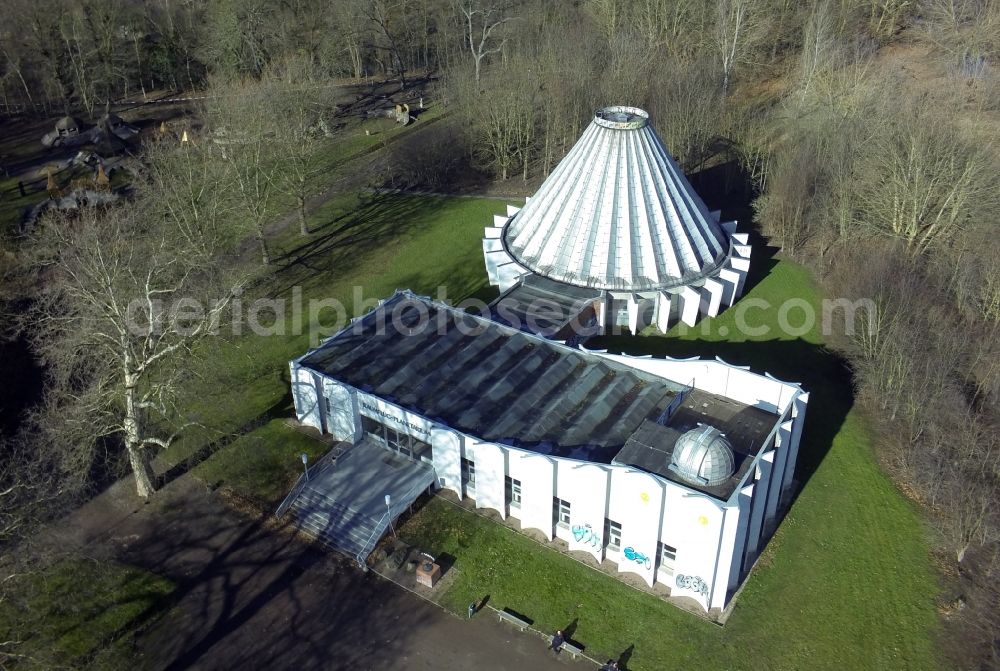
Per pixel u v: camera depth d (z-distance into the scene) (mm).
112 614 61188
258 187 103812
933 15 157250
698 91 124938
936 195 94938
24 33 152875
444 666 57688
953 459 71250
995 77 129375
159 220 89188
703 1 150750
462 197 123938
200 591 63219
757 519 64062
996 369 77438
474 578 64000
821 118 110938
